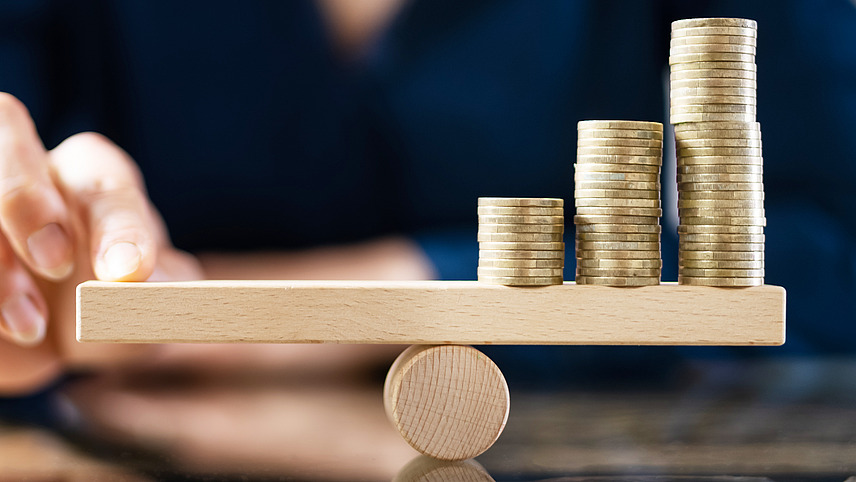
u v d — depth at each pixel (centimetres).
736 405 148
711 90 123
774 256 237
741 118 124
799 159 250
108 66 247
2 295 140
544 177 254
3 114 135
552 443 120
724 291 125
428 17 249
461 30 251
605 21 258
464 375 117
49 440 122
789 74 252
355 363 205
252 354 207
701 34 123
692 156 125
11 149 130
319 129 248
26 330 143
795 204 247
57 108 243
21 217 127
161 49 246
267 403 155
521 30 253
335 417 141
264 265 236
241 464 108
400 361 121
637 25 258
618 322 124
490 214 124
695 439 122
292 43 247
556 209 124
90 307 120
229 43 247
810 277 236
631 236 124
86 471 104
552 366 198
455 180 251
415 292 122
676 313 124
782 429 128
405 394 116
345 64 248
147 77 247
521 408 146
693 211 126
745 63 124
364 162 248
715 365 200
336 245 248
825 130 250
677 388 166
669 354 215
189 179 248
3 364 169
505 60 253
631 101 258
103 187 141
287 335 122
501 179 253
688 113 125
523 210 123
